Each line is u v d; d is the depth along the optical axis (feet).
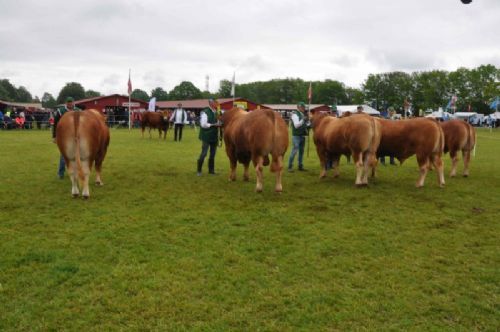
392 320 11.59
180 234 18.08
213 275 14.05
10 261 14.80
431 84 250.78
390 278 14.16
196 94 343.87
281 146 24.49
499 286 13.73
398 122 28.68
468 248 17.16
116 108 115.03
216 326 11.12
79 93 376.07
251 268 14.69
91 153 23.17
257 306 12.16
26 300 12.20
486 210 23.07
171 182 29.66
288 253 16.19
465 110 246.06
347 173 34.76
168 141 64.08
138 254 15.70
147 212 21.39
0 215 20.40
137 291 12.86
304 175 33.60
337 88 350.43
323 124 31.09
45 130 88.94
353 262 15.44
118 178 30.91
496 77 234.38
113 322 11.25
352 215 21.57
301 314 11.78
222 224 19.56
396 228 19.54
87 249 16.10
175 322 11.28
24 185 27.43
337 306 12.23
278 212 21.75
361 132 27.22
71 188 26.61
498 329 11.25
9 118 89.71
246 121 24.97
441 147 28.40
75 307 11.89
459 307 12.33
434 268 15.07
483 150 58.59
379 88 282.97
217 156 45.42
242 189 27.43
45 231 18.13
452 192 27.55
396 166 40.11
